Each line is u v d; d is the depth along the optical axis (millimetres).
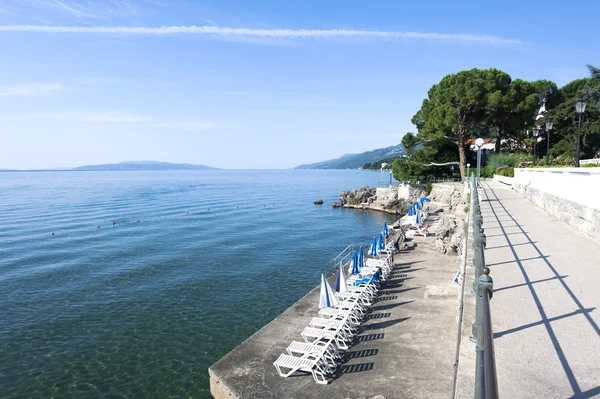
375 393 10641
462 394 4703
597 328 6719
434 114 55344
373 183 170625
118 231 48531
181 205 79188
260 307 22734
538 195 23188
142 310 22578
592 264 10375
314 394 10828
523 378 5375
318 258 34094
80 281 28188
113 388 15164
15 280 28516
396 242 25953
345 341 13602
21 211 69125
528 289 8688
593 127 47969
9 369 16656
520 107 49875
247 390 11172
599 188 12922
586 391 5031
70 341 18953
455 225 30516
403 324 14703
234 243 40750
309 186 151125
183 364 16688
